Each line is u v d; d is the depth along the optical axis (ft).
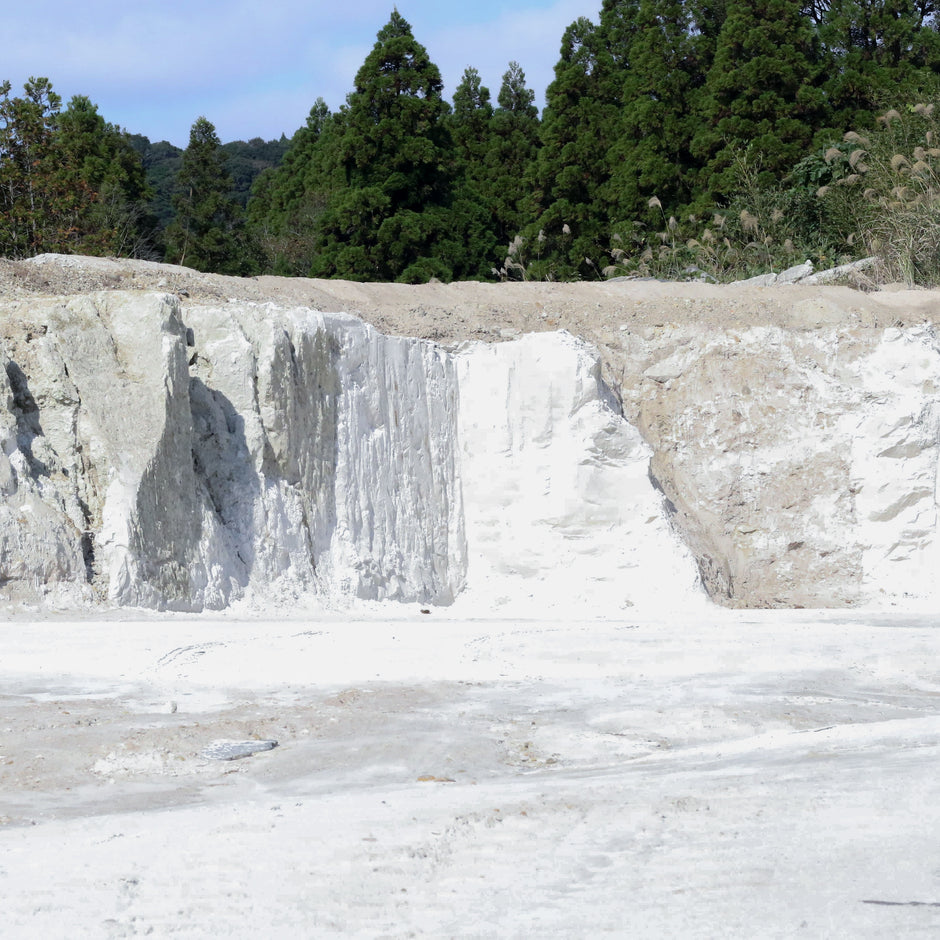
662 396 77.00
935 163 98.07
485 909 17.01
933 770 24.00
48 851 20.47
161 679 37.06
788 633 47.55
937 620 56.13
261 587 56.59
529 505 68.80
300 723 32.30
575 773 27.37
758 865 18.40
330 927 16.42
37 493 51.11
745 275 103.04
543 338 70.54
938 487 71.87
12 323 55.93
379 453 65.57
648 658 41.52
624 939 15.79
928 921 15.93
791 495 72.95
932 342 75.46
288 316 62.69
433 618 56.65
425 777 27.25
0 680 36.35
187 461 55.01
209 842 20.59
